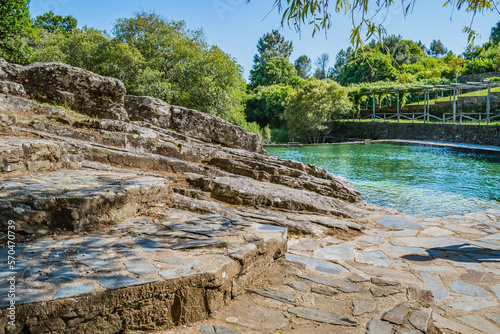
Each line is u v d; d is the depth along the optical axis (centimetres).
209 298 287
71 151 625
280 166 991
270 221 587
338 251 504
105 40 2548
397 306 322
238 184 744
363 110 4531
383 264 457
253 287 348
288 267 415
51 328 224
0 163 437
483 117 3562
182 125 1284
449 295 363
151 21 2700
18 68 1037
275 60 6700
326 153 2344
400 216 771
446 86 3152
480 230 654
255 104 5106
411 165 1748
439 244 559
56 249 308
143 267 282
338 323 285
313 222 639
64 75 1070
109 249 315
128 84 2425
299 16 301
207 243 348
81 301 232
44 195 358
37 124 766
